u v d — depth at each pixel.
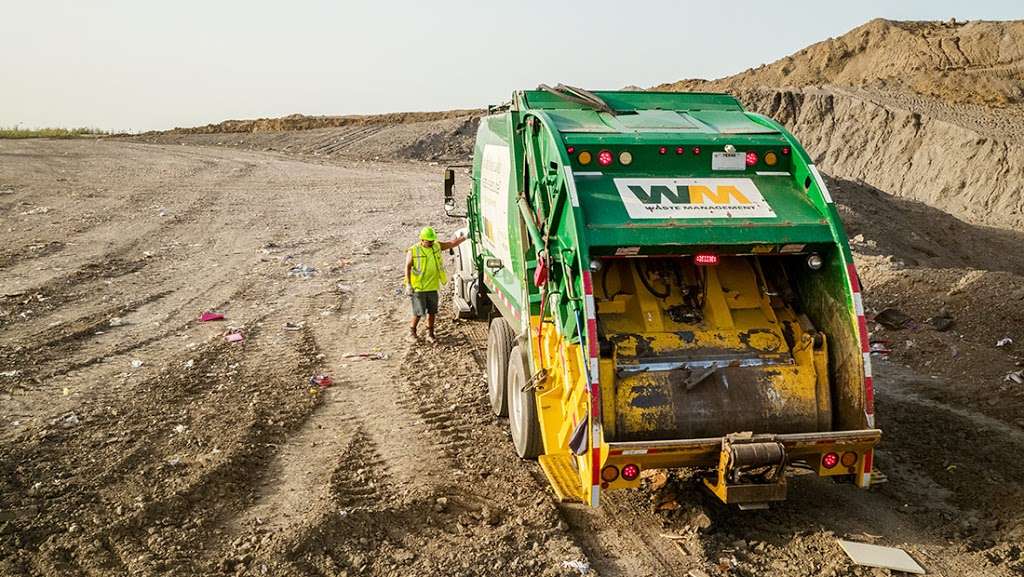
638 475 5.52
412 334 11.48
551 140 6.23
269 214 23.88
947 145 41.59
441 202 26.42
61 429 7.80
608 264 6.39
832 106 50.31
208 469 6.83
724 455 5.42
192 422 8.06
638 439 5.79
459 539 5.88
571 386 5.85
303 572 5.41
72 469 6.89
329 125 62.75
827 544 5.71
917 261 22.05
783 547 5.72
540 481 6.84
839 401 6.07
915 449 7.26
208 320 12.44
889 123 45.78
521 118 7.25
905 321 10.92
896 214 27.39
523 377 7.07
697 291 6.41
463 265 11.80
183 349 10.82
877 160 45.09
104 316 12.41
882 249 20.56
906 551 5.60
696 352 6.06
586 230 5.70
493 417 8.45
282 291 14.53
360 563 5.52
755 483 5.48
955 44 65.62
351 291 14.59
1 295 13.43
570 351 5.87
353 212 24.42
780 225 5.95
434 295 11.23
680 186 6.19
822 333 6.18
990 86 49.53
